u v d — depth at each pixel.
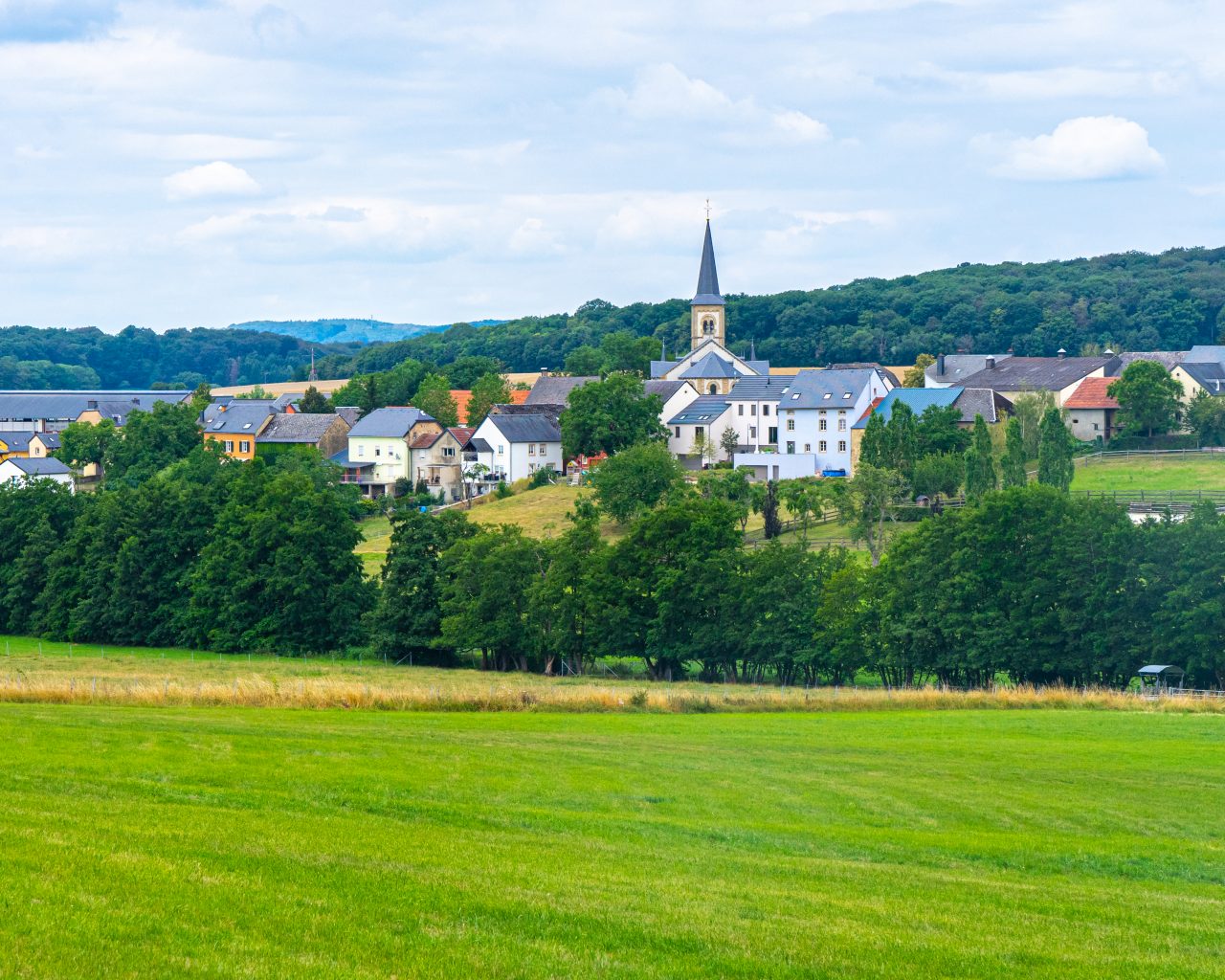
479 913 26.62
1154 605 89.62
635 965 24.19
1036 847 38.88
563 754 50.72
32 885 25.58
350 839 32.62
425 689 73.44
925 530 97.19
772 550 101.81
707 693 79.94
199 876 27.45
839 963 25.17
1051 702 76.75
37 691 67.38
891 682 98.75
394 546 119.06
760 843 37.41
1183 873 36.91
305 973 22.39
